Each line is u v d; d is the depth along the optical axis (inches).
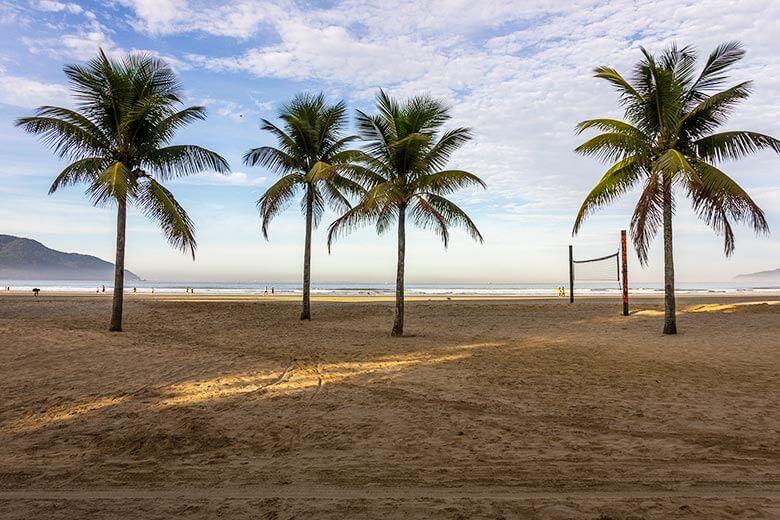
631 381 289.6
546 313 789.9
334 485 144.1
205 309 841.5
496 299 1306.6
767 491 136.9
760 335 490.6
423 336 532.7
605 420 209.9
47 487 144.3
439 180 519.8
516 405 236.4
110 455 171.9
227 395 258.1
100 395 257.1
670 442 180.7
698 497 133.0
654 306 864.9
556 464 159.6
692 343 447.5
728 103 472.7
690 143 511.8
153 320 708.0
